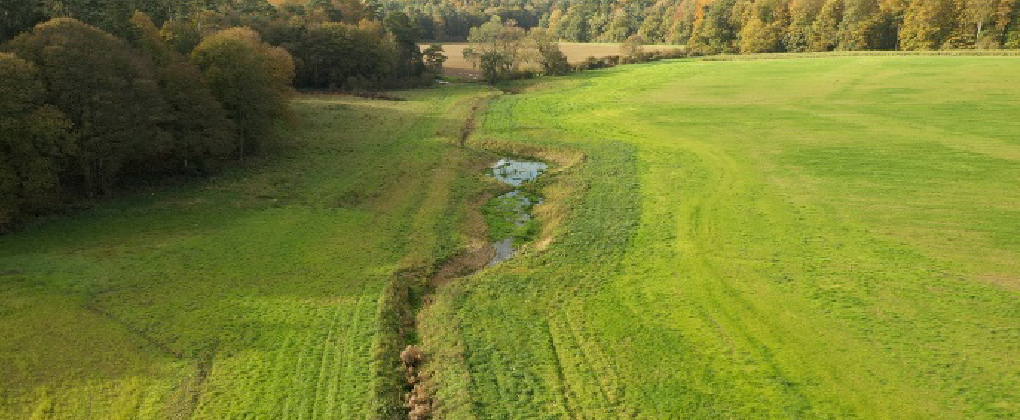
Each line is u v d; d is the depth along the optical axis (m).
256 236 44.59
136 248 41.84
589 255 41.62
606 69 134.00
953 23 131.75
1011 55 114.88
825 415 26.22
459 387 28.27
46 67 46.03
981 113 76.56
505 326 33.38
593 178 57.72
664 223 46.44
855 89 94.50
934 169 57.03
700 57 149.50
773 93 95.25
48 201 45.53
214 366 29.58
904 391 27.47
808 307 34.47
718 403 27.06
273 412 26.58
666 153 64.94
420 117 85.75
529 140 72.44
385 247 43.50
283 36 104.81
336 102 95.94
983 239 42.31
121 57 50.34
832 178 55.66
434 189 56.12
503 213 51.72
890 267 38.69
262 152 64.94
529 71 126.56
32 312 33.56
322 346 31.28
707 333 32.25
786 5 159.25
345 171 60.56
